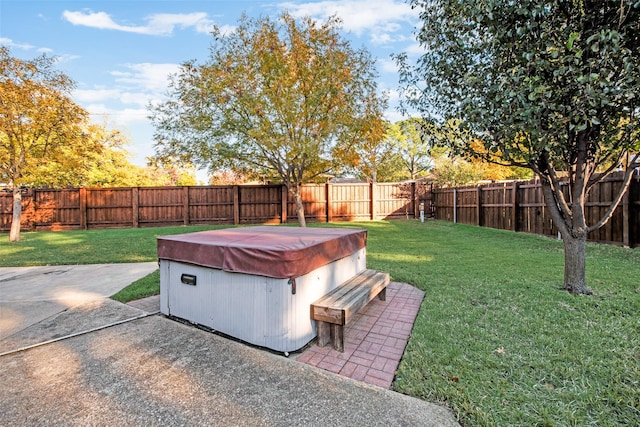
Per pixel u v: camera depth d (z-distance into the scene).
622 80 2.66
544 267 5.02
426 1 3.92
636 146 3.43
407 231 9.96
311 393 2.06
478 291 3.92
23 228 12.02
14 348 2.71
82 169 11.81
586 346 2.52
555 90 3.04
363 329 3.06
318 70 8.46
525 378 2.13
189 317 3.20
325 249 3.01
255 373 2.31
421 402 1.95
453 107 3.98
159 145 10.17
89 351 2.65
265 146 9.20
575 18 3.13
